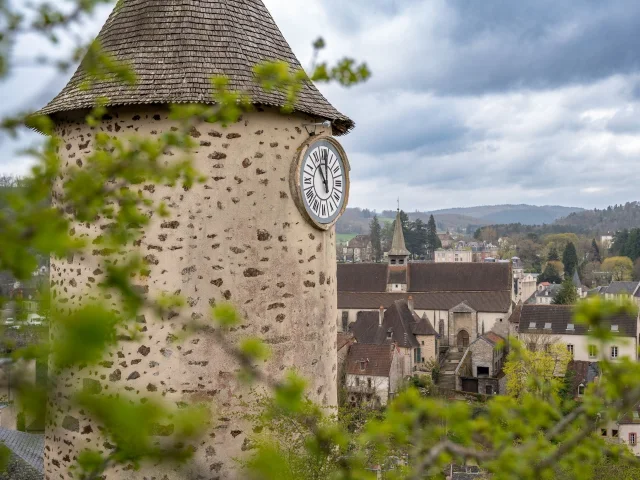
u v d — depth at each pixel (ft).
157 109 24.94
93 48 11.32
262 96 25.34
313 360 27.45
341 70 12.78
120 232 11.64
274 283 25.99
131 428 6.47
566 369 145.18
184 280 24.47
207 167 24.72
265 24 29.17
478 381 162.81
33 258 7.16
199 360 24.38
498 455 11.85
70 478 24.95
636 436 97.91
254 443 24.12
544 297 377.91
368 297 245.04
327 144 28.53
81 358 5.87
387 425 11.73
